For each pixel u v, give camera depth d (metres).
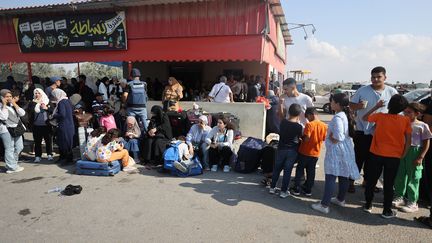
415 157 3.90
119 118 7.30
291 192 4.60
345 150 3.80
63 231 3.38
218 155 5.79
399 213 3.90
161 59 8.93
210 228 3.45
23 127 5.66
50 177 5.29
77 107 6.84
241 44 8.20
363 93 4.35
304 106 4.93
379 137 3.66
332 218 3.73
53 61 10.34
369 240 3.21
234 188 4.78
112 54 9.53
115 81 10.20
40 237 3.26
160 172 5.56
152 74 15.04
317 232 3.38
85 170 5.42
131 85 6.79
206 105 8.33
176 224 3.54
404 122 3.53
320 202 4.06
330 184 3.82
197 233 3.33
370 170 3.78
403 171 4.03
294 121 4.28
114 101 8.89
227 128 5.97
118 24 9.20
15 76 20.61
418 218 3.65
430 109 4.07
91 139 5.55
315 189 4.79
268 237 3.26
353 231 3.40
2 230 3.41
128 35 9.26
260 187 4.86
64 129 5.96
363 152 4.41
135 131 6.41
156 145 5.96
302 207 4.07
